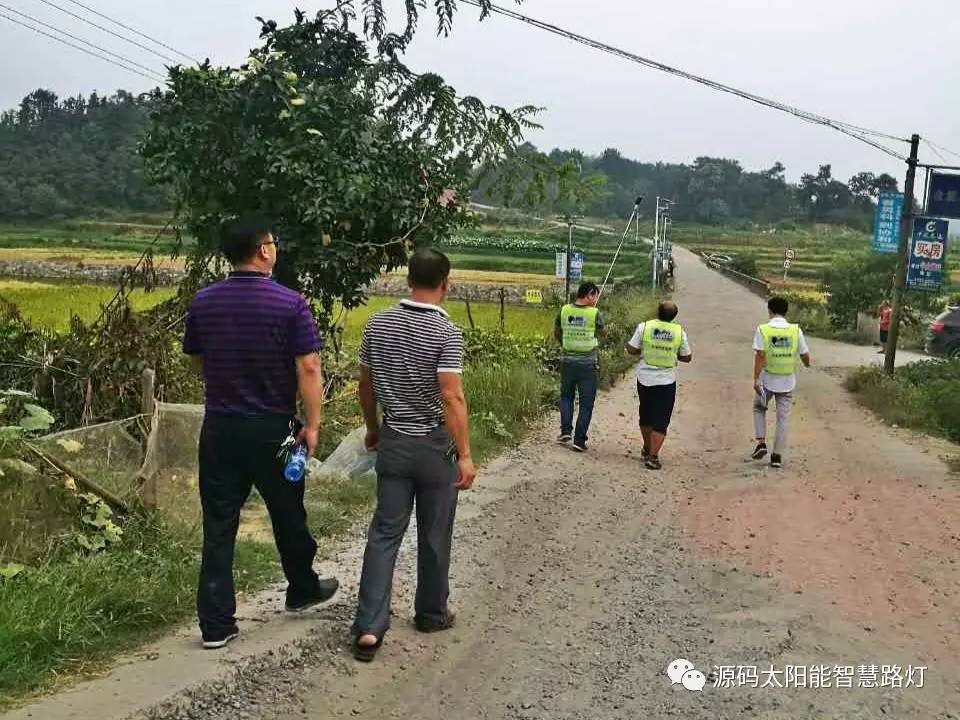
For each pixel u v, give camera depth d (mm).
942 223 17203
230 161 7844
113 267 46156
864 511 7645
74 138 95000
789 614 5102
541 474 8734
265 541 5977
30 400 7664
